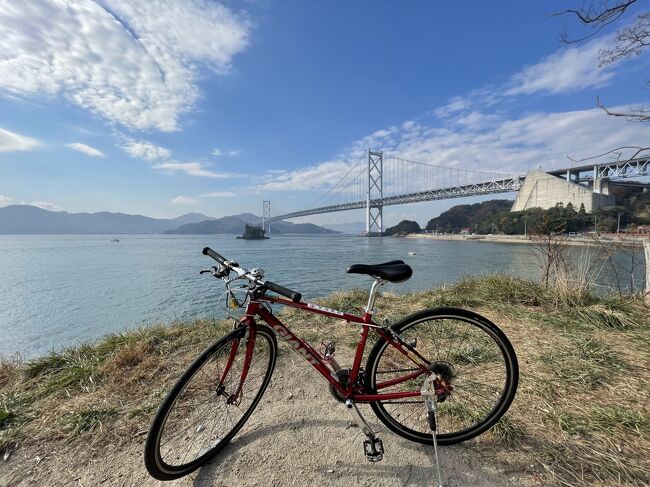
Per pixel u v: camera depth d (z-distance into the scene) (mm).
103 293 15375
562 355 2357
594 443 1523
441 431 1642
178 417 1771
